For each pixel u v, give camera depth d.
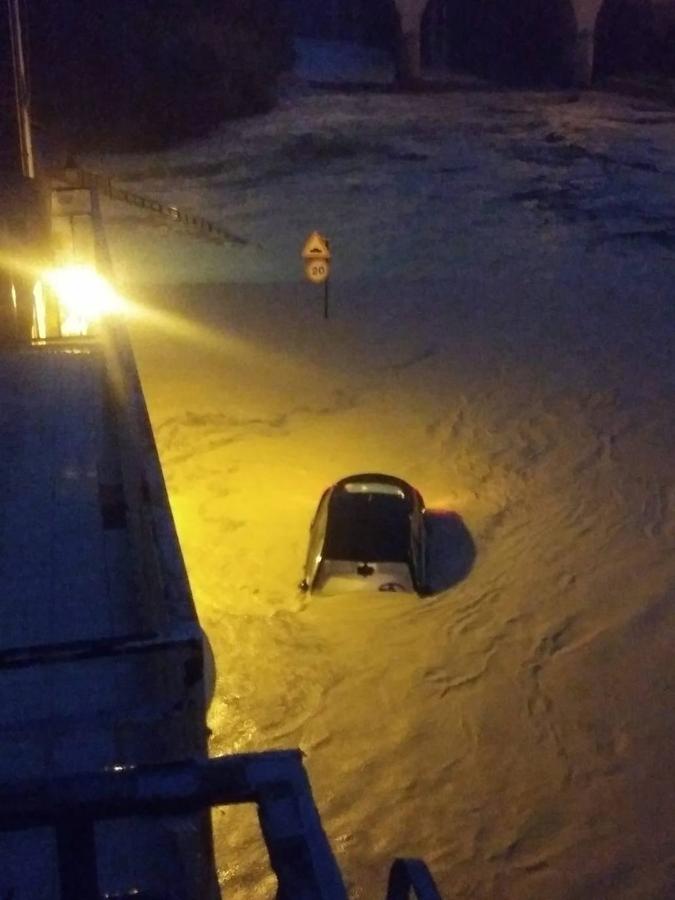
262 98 51.19
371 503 14.84
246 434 19.12
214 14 53.81
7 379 11.06
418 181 38.88
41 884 4.95
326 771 11.36
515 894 9.94
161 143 45.44
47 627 6.78
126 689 5.76
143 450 7.57
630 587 14.50
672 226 32.81
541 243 31.06
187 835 5.13
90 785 2.96
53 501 8.41
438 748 11.68
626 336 23.69
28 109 17.81
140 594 6.67
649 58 60.50
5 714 5.67
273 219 34.34
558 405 20.34
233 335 23.92
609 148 43.84
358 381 21.45
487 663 12.98
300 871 2.84
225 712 12.14
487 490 17.23
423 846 10.47
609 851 10.42
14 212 13.35
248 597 14.26
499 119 49.75
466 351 22.91
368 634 13.50
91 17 45.56
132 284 27.62
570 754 11.62
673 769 11.41
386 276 28.16
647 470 17.84
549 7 59.66
